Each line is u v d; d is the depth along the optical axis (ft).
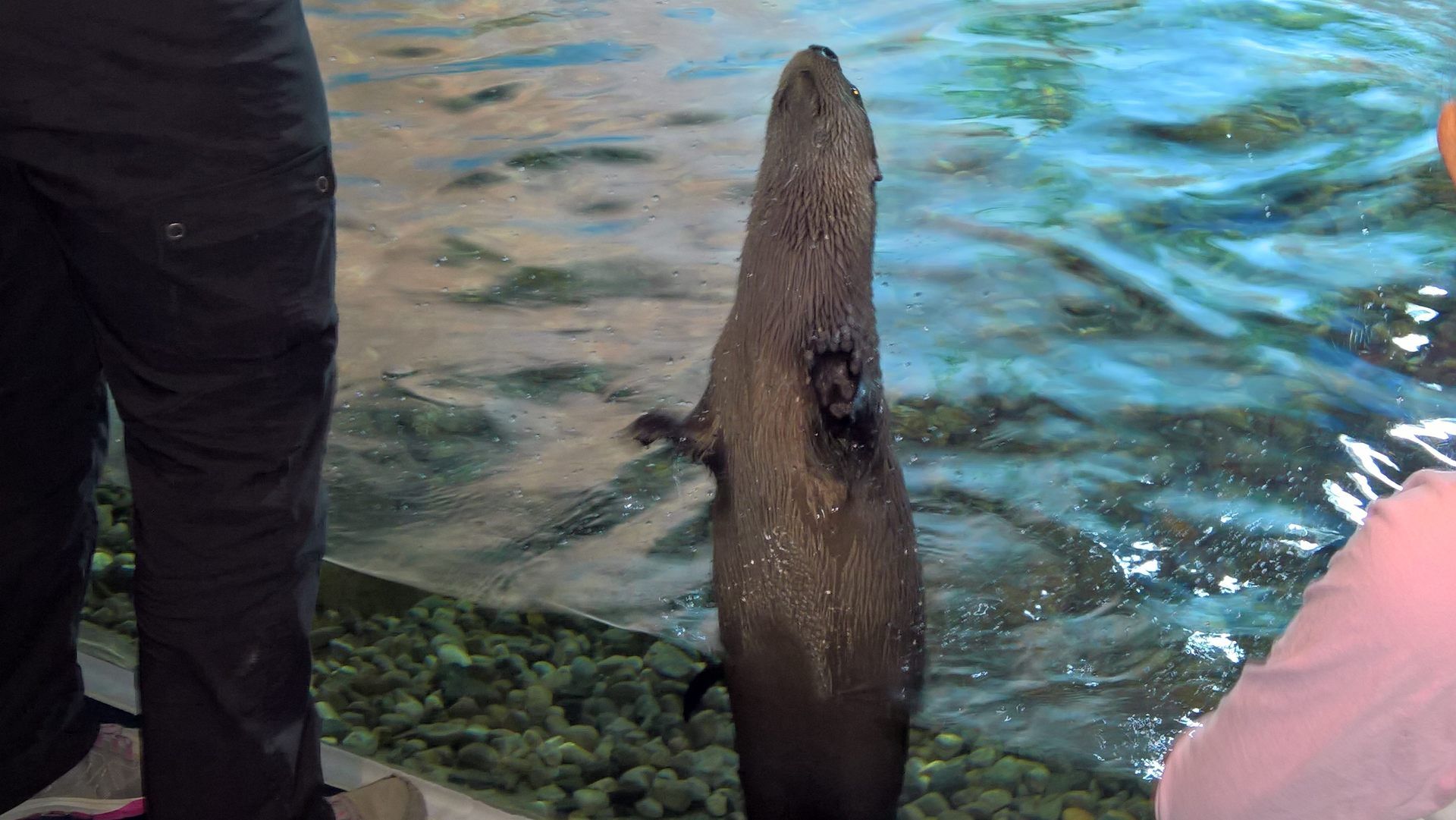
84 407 7.06
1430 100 20.79
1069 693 9.62
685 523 11.82
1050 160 19.04
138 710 8.57
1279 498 11.98
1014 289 15.67
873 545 9.71
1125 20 24.80
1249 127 20.08
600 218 17.52
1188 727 9.26
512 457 12.76
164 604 6.21
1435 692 3.86
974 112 20.68
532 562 11.16
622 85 21.80
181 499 6.04
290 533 6.28
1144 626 10.41
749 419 10.02
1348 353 14.28
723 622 10.19
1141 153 19.29
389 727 9.05
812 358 9.52
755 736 8.96
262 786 6.63
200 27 5.24
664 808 8.26
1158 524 11.62
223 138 5.45
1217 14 24.95
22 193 6.06
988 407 13.41
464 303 15.52
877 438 9.73
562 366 14.28
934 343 14.58
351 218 17.44
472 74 22.22
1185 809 4.69
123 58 5.22
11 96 5.29
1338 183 18.25
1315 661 4.10
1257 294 15.55
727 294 15.72
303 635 6.59
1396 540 3.95
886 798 8.41
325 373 6.18
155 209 5.48
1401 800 4.14
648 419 10.77
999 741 9.04
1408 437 12.78
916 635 10.11
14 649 7.15
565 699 9.41
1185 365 14.14
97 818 7.46
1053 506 11.89
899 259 16.38
